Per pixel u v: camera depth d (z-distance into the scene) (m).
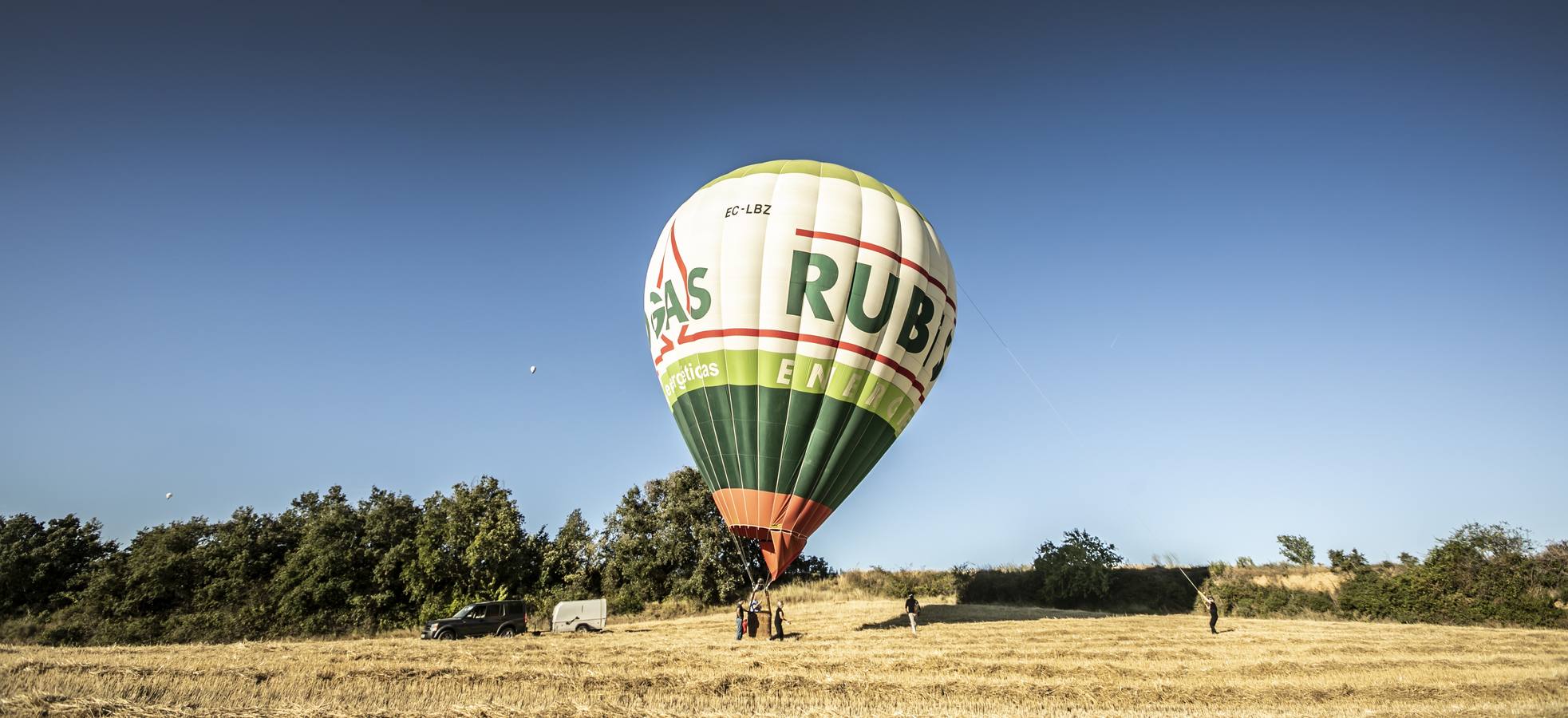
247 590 39.03
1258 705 14.05
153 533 41.38
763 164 25.50
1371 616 36.56
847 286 23.16
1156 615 36.38
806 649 21.11
